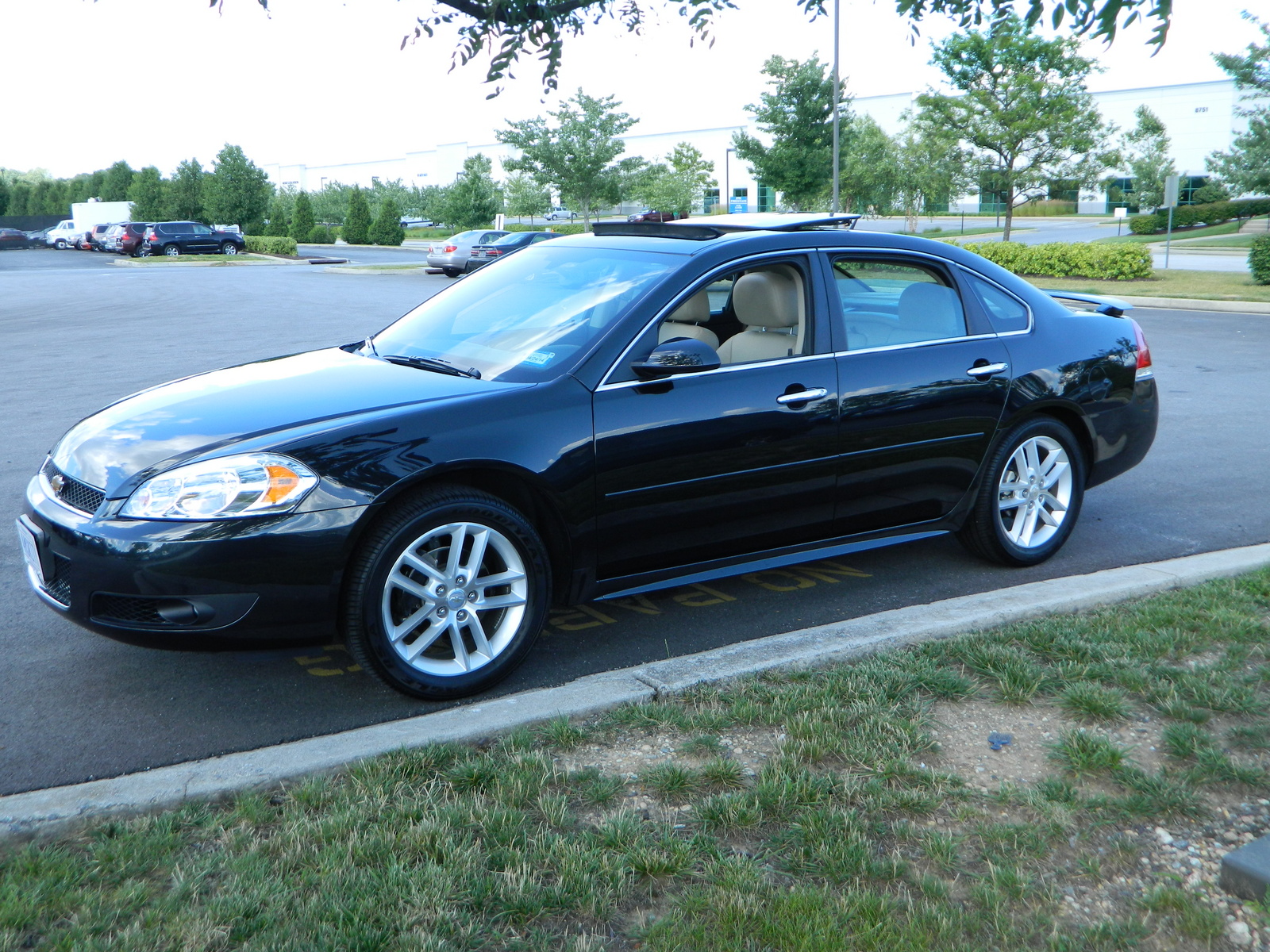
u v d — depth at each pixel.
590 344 3.82
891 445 4.34
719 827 2.72
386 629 3.40
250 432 3.42
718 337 4.59
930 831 2.71
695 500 3.92
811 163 33.25
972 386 4.55
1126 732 3.26
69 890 2.41
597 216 55.62
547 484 3.60
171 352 13.70
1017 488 4.86
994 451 4.70
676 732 3.24
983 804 2.85
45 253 55.91
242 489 3.21
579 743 3.16
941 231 51.47
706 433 3.88
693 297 4.44
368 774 2.91
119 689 3.73
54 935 2.25
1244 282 22.03
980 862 2.60
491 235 31.00
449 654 3.71
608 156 44.53
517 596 3.65
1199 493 6.41
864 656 3.79
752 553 4.19
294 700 3.64
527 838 2.63
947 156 28.33
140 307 21.00
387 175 87.81
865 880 2.51
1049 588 4.40
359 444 3.34
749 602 4.61
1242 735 3.19
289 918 2.31
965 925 2.34
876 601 4.61
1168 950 2.30
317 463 3.29
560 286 4.29
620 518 3.79
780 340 4.25
